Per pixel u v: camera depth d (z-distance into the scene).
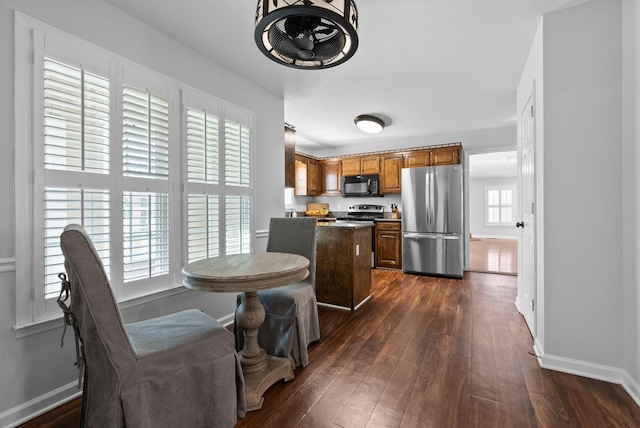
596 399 1.60
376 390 1.70
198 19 1.99
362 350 2.19
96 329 1.05
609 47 1.75
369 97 3.36
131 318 1.94
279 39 1.44
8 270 1.43
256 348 1.79
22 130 1.46
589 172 1.81
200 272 1.56
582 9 1.82
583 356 1.84
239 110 2.80
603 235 1.78
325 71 2.74
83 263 1.04
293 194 5.70
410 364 1.98
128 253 1.91
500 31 2.11
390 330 2.55
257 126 3.05
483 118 4.12
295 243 2.40
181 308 2.28
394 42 2.25
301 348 1.96
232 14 1.94
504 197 10.42
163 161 2.12
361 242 3.23
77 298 1.11
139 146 1.96
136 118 1.95
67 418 1.50
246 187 2.88
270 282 1.54
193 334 1.35
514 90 3.15
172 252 2.19
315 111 3.83
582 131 1.82
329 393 1.68
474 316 2.85
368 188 5.46
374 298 3.47
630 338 1.68
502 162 7.54
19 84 1.45
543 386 1.72
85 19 1.71
